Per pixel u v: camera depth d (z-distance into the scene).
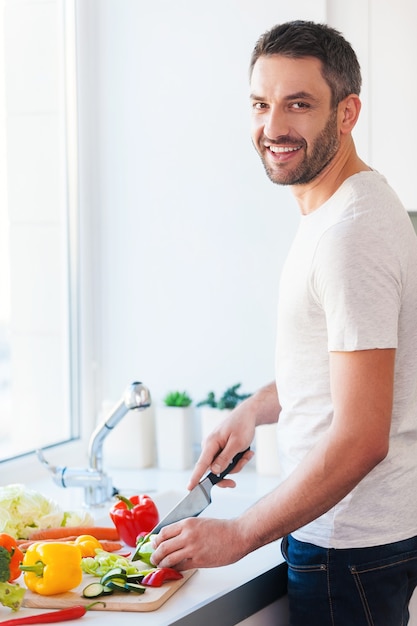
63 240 3.04
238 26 2.83
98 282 3.02
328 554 1.75
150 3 2.92
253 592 1.83
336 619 1.77
